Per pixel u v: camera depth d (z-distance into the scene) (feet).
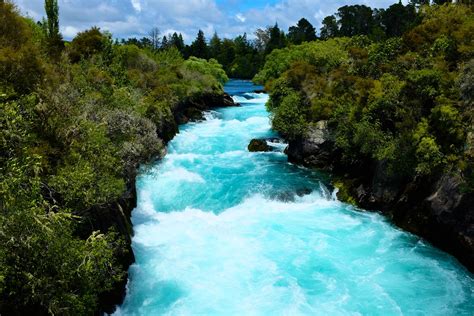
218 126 146.61
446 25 98.43
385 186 76.07
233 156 109.81
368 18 412.16
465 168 60.54
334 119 95.20
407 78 74.79
